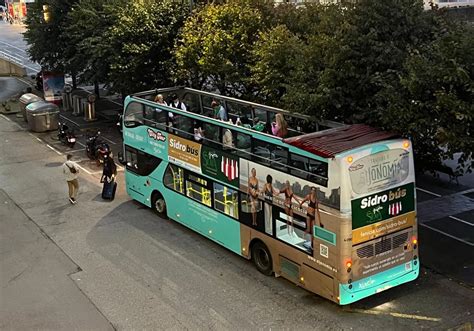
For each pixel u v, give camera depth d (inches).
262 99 768.3
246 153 543.2
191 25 907.4
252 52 773.3
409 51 530.0
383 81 530.6
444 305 494.0
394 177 471.2
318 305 496.4
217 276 557.9
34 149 1098.1
